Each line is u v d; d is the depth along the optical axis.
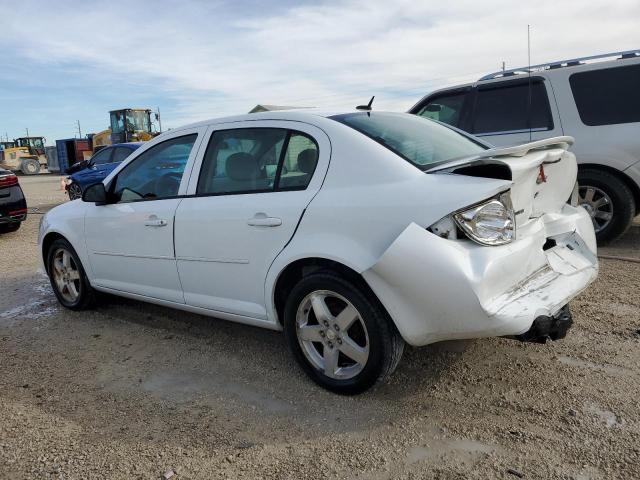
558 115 5.98
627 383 3.09
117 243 4.33
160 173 4.11
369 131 3.22
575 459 2.49
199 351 3.96
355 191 2.96
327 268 3.07
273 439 2.80
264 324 3.47
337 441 2.75
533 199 3.08
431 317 2.70
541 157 2.95
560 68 6.04
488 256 2.68
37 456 2.76
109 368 3.77
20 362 3.95
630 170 5.68
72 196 14.87
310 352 3.27
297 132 3.35
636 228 6.91
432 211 2.69
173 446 2.79
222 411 3.10
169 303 4.09
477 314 2.62
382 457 2.60
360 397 3.15
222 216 3.50
